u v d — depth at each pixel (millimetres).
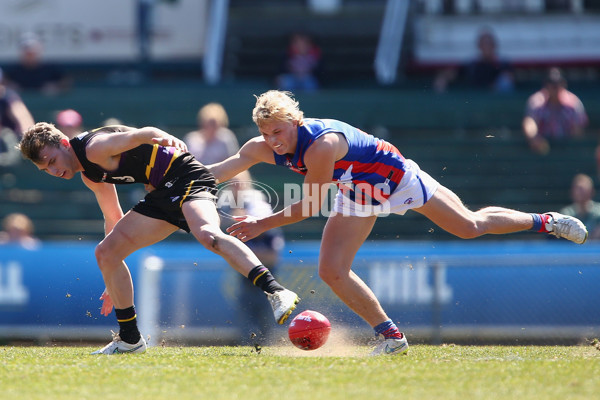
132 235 16156
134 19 52281
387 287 25328
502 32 53688
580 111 42125
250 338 24391
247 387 12500
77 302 27141
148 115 43469
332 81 49562
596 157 40625
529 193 40156
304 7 53688
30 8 51781
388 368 14125
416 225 36156
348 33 53250
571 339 25406
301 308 24156
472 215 17703
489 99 44875
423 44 53719
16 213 37781
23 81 44906
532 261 25641
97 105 43781
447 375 13430
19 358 15945
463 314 25469
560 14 53719
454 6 53719
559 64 53969
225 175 16906
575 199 33219
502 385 12617
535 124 41406
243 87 46219
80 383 12883
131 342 16984
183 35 52594
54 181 39438
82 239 37031
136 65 52219
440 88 46031
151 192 16312
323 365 14547
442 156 41719
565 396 11836
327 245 16609
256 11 53500
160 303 24969
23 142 15344
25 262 27375
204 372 13797
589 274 25609
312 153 15367
